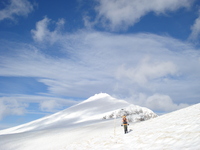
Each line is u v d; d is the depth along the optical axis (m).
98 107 90.19
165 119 19.28
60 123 76.44
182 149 9.17
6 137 42.75
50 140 31.98
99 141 18.28
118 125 32.62
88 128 35.78
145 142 12.93
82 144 19.62
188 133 11.47
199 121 13.58
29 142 33.44
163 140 11.94
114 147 14.41
